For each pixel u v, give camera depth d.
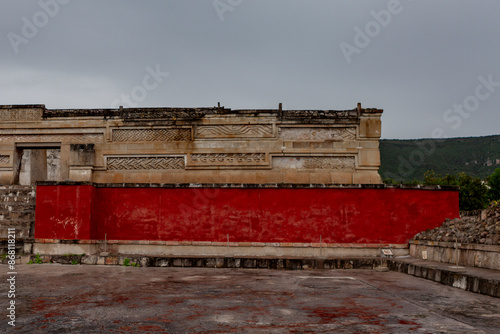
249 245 14.29
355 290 8.92
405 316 6.40
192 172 15.59
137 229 14.54
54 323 5.94
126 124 15.84
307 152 15.48
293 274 11.81
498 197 40.25
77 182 14.20
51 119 16.19
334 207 14.33
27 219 14.95
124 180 15.64
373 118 15.57
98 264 13.42
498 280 8.07
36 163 18.80
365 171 15.45
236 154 15.59
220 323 5.94
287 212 14.38
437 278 10.20
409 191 14.33
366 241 14.17
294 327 5.72
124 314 6.50
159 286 9.30
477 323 5.95
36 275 10.87
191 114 15.71
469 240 11.05
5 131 16.31
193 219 14.49
